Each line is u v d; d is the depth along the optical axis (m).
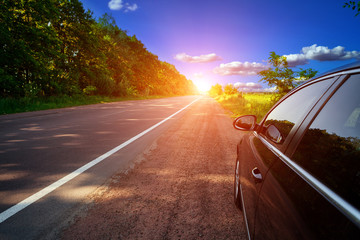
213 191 2.65
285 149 1.24
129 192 2.57
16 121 7.48
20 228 1.81
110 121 8.20
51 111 10.80
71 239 1.70
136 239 1.73
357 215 0.56
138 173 3.19
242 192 1.82
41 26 16.70
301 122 1.21
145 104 19.39
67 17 20.78
